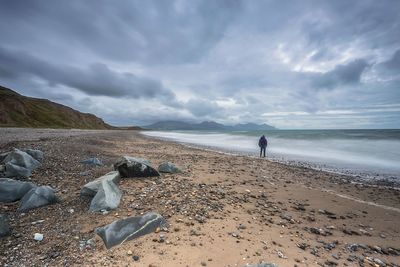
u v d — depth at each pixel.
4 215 7.20
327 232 7.84
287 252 6.24
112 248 5.71
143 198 9.17
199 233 6.75
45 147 19.30
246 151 32.59
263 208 9.56
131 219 6.76
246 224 7.76
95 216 7.44
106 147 26.14
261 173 16.64
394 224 8.95
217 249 6.01
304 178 15.96
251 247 6.29
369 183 15.38
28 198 7.97
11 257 5.31
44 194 8.26
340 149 33.25
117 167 11.86
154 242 6.09
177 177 12.92
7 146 18.89
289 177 16.00
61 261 5.20
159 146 34.50
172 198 9.41
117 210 7.95
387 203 11.42
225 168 17.52
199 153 27.42
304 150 33.78
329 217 9.32
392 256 6.64
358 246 7.02
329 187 13.92
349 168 20.53
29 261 5.18
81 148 21.12
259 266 4.80
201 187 11.39
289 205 10.30
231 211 8.76
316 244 6.91
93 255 5.42
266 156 27.62
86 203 8.38
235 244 6.35
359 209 10.44
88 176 11.85
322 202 11.09
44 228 6.64
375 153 28.78
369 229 8.42
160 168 14.11
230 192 11.24
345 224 8.73
